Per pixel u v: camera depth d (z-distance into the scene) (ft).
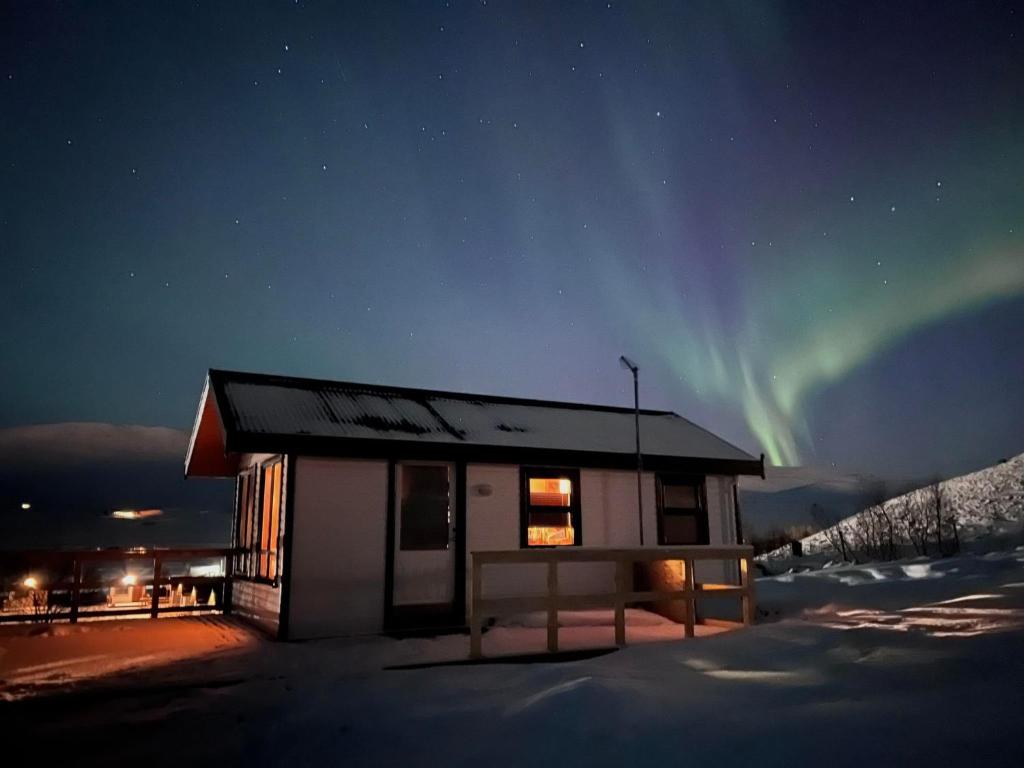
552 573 24.79
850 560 72.59
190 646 29.37
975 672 14.62
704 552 28.68
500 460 37.29
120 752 15.98
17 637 32.07
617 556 26.04
